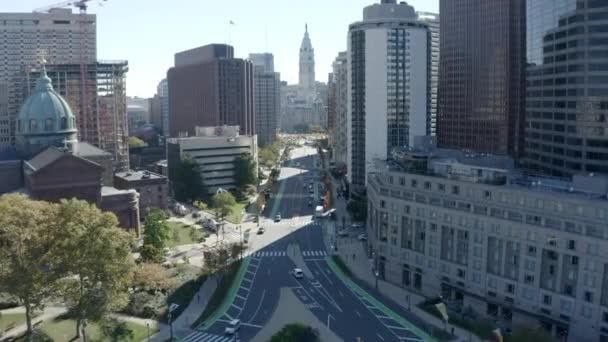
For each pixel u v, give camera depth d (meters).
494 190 129.38
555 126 179.38
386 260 158.75
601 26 158.00
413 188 149.38
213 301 139.00
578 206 114.06
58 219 110.69
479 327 121.38
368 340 117.81
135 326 122.62
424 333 121.50
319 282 155.50
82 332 115.69
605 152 158.12
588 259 112.56
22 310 127.69
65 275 111.56
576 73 166.62
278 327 124.50
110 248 110.25
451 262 140.25
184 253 179.62
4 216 105.75
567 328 116.06
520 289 124.88
